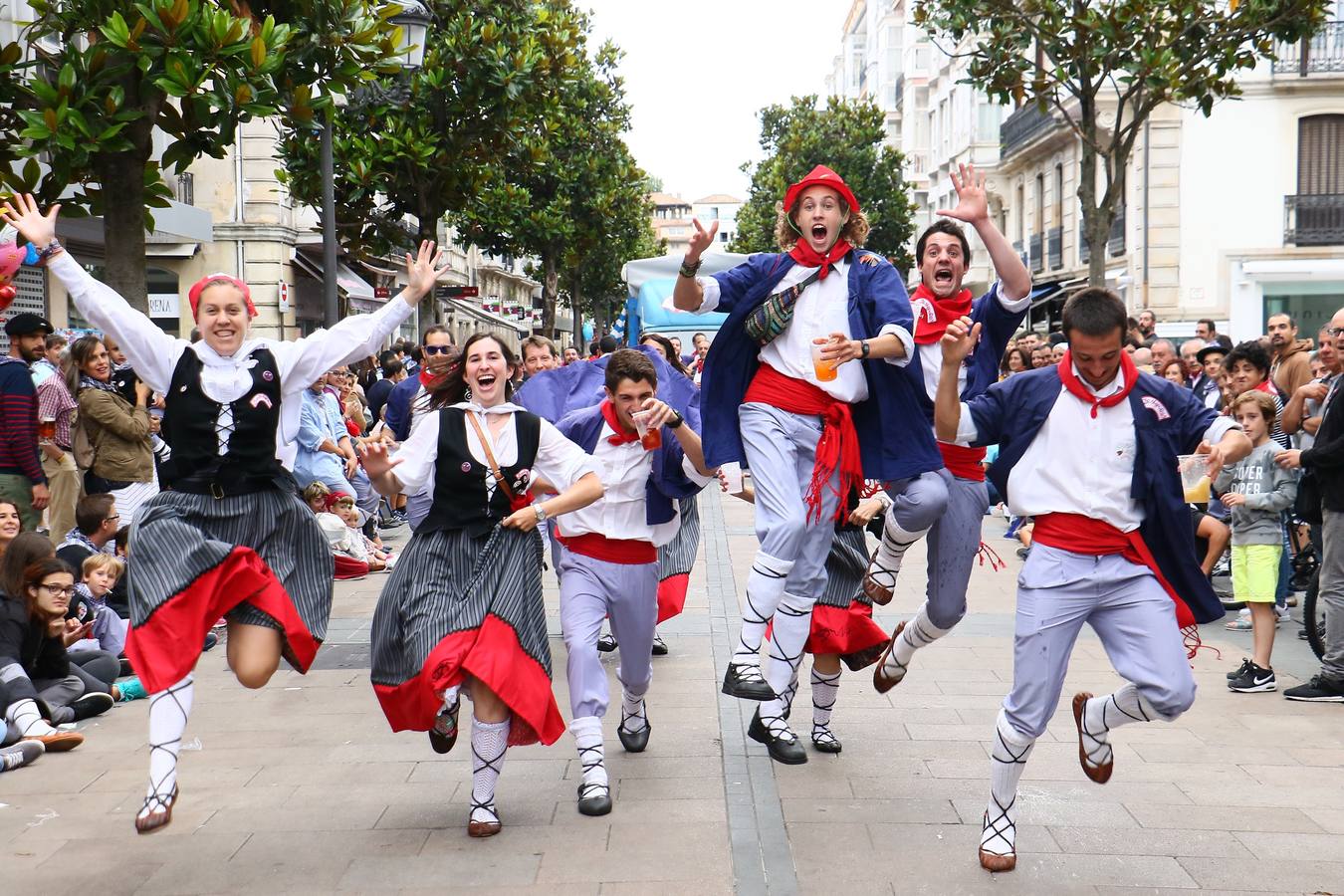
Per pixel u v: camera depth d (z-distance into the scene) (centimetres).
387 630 467
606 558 538
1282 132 2512
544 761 566
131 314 445
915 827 470
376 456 470
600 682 515
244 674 431
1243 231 2533
